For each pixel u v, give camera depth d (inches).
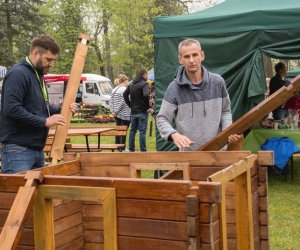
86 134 269.7
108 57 1449.3
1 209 96.9
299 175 286.0
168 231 81.9
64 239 117.2
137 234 84.2
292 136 260.2
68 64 1389.0
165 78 262.7
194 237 78.9
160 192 82.0
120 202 85.3
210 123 140.2
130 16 1352.1
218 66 255.4
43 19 1358.3
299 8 241.9
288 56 244.8
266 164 113.0
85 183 87.4
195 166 123.3
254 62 247.8
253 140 261.1
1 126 142.3
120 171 129.3
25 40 1352.1
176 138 133.0
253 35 248.4
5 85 139.4
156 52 264.1
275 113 281.9
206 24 255.1
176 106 142.5
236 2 282.8
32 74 142.2
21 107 137.3
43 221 90.6
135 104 362.3
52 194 89.5
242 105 253.8
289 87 135.9
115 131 317.1
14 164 140.9
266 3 264.1
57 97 945.5
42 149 147.1
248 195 103.8
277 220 197.3
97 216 122.3
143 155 127.3
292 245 166.2
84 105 920.9
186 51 136.9
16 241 85.6
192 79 140.2
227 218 113.0
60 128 149.5
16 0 1305.4
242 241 104.4
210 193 78.4
